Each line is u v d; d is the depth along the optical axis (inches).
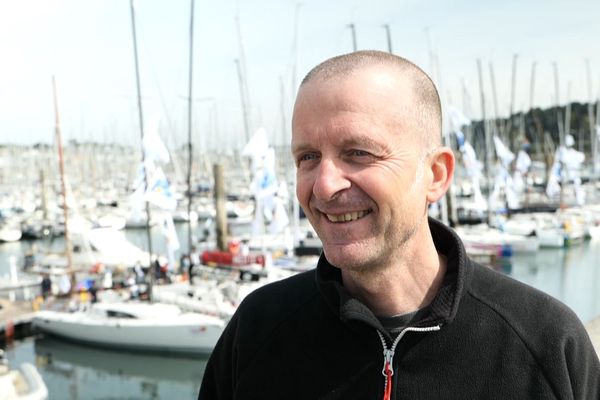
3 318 717.3
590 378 56.0
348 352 58.6
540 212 1628.9
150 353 642.2
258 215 898.1
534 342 54.5
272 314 65.4
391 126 52.8
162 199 637.3
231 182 2301.9
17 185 2842.0
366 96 52.7
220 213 1166.3
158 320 640.4
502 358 54.3
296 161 57.9
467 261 58.4
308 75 57.2
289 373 61.1
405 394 55.3
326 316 60.9
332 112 53.2
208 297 679.1
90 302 761.6
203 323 626.2
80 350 674.2
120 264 975.6
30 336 729.0
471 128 1909.4
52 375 616.4
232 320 71.6
